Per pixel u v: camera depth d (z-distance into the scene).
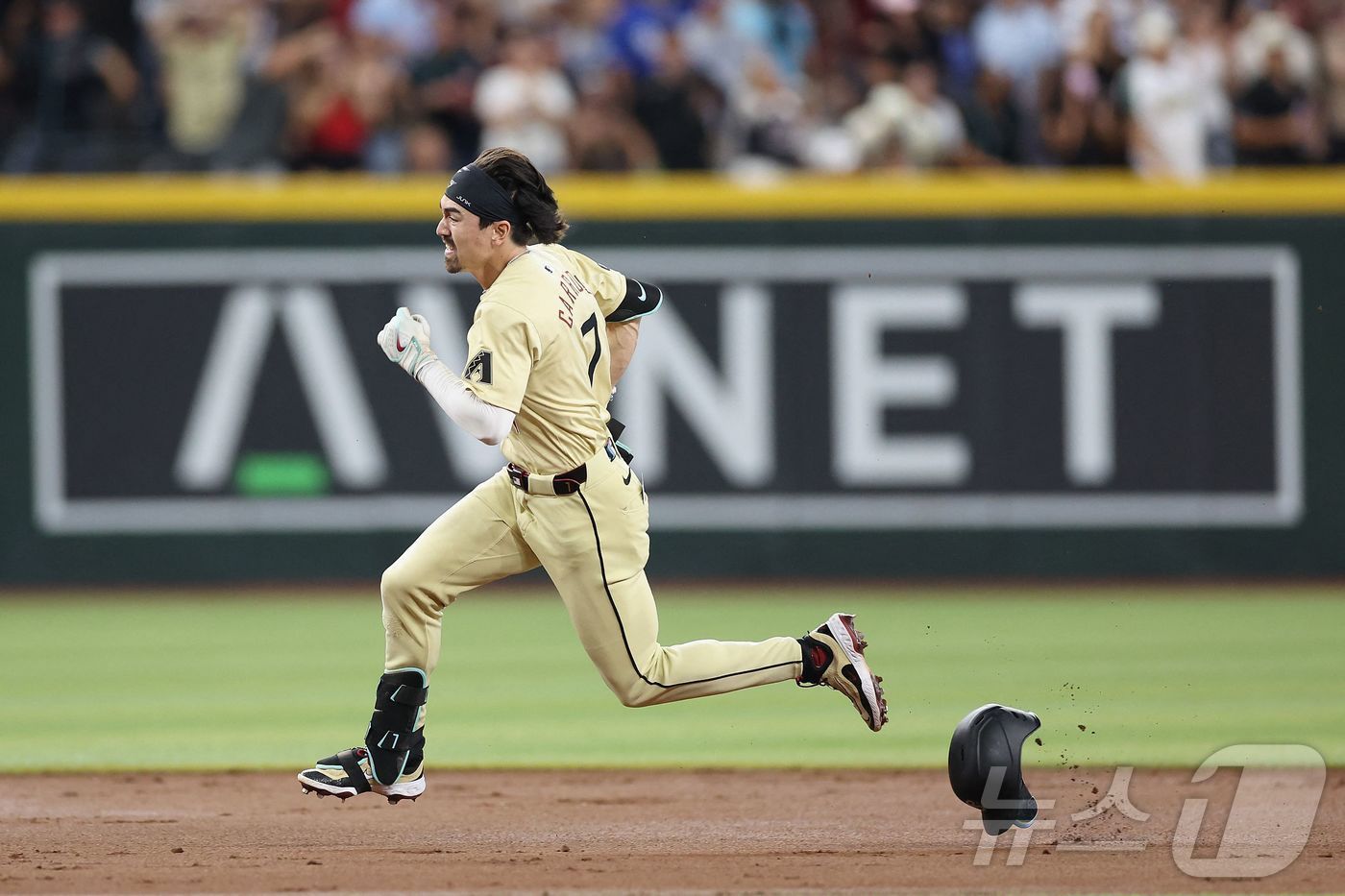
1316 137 46.44
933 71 46.22
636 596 16.61
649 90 45.28
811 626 35.69
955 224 43.28
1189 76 45.41
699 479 43.47
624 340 17.45
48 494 43.12
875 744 24.41
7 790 21.08
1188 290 43.25
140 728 26.03
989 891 15.36
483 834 18.39
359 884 15.70
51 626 38.19
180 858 17.06
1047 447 43.50
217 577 43.41
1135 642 34.28
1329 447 43.28
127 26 47.00
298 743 24.58
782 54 48.88
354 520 43.28
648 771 22.34
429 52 46.94
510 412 15.60
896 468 43.50
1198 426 43.41
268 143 45.06
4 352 42.88
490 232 16.28
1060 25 47.22
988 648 33.56
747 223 43.22
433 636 17.11
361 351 43.09
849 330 43.44
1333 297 43.16
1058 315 43.38
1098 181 43.16
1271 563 43.44
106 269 42.97
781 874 16.16
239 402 43.19
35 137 45.41
